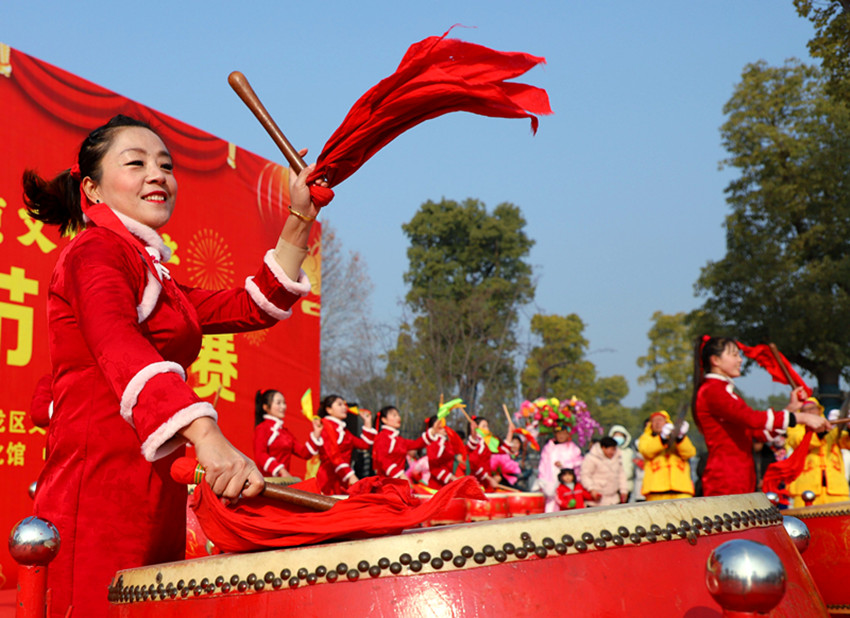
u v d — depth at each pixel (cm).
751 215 2770
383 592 118
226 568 130
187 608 132
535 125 166
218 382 856
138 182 191
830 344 2541
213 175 855
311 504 146
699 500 138
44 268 632
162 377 144
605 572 121
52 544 149
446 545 120
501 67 165
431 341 2877
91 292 159
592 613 117
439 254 4381
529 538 120
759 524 145
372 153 191
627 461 1139
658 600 121
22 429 600
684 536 129
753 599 96
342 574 121
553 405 1273
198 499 146
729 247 2794
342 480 830
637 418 7838
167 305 182
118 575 150
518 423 1359
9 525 582
